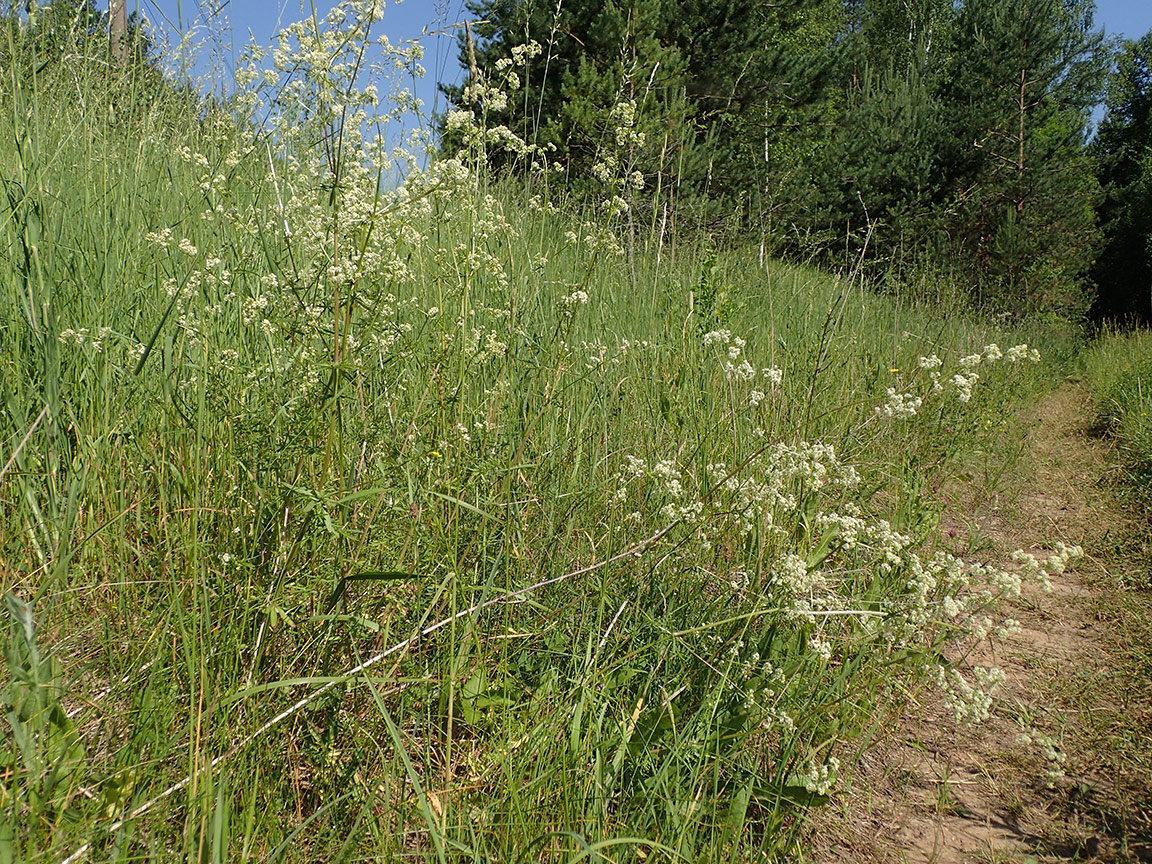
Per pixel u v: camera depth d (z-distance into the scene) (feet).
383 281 7.66
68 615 6.67
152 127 13.48
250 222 8.89
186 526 6.95
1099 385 34.17
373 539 7.29
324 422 7.12
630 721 7.12
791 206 38.01
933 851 7.18
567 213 18.53
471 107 8.35
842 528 7.91
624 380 12.63
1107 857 7.24
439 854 5.13
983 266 57.06
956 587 7.53
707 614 8.54
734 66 47.11
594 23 35.45
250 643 6.44
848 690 8.09
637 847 6.02
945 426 17.51
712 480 8.71
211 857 4.76
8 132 11.37
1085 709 9.51
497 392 9.23
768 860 6.42
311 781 6.35
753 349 17.70
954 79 69.05
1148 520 16.15
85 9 14.12
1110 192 85.87
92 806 5.12
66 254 9.35
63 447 7.66
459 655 6.88
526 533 8.91
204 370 6.95
